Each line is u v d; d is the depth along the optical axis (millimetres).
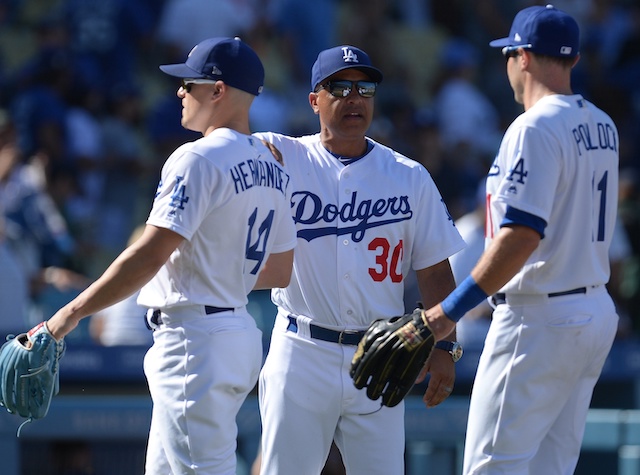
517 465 15367
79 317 14211
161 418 14609
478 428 15578
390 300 16297
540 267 14969
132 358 25500
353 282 15977
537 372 15094
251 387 15180
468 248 27312
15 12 46750
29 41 45719
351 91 15953
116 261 14008
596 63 47562
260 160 14750
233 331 14453
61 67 39125
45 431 22703
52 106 36438
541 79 15461
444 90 43594
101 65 40500
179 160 14133
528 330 15125
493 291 14203
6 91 40500
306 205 16156
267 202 14789
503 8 50875
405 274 16578
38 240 31047
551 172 14500
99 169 37438
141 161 37969
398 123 41156
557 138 14664
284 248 15461
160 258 13914
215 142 14305
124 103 39250
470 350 26625
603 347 15516
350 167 16203
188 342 14344
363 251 16062
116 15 40781
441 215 16453
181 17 41500
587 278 15156
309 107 42250
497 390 15344
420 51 49469
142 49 42656
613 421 23281
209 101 14766
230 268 14477
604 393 27750
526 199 14312
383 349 14242
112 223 36844
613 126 15648
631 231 35031
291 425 16047
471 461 15656
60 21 40906
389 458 16109
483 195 27547
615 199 15641
